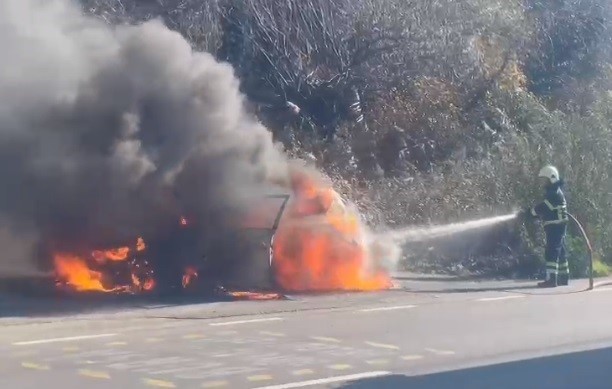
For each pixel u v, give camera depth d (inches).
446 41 1274.6
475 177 1041.5
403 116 1244.5
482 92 1295.5
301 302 712.4
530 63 1477.6
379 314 668.1
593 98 1414.9
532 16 1476.4
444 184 1045.2
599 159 1041.5
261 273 767.7
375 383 453.1
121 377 455.8
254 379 454.6
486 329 611.2
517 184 1002.1
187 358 502.9
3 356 505.0
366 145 1210.0
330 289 781.9
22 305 666.8
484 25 1315.2
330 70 1245.1
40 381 446.6
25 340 552.7
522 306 720.3
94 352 518.0
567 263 880.9
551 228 860.6
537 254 935.7
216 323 621.0
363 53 1248.8
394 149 1220.5
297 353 520.7
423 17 1270.9
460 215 997.2
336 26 1238.9
